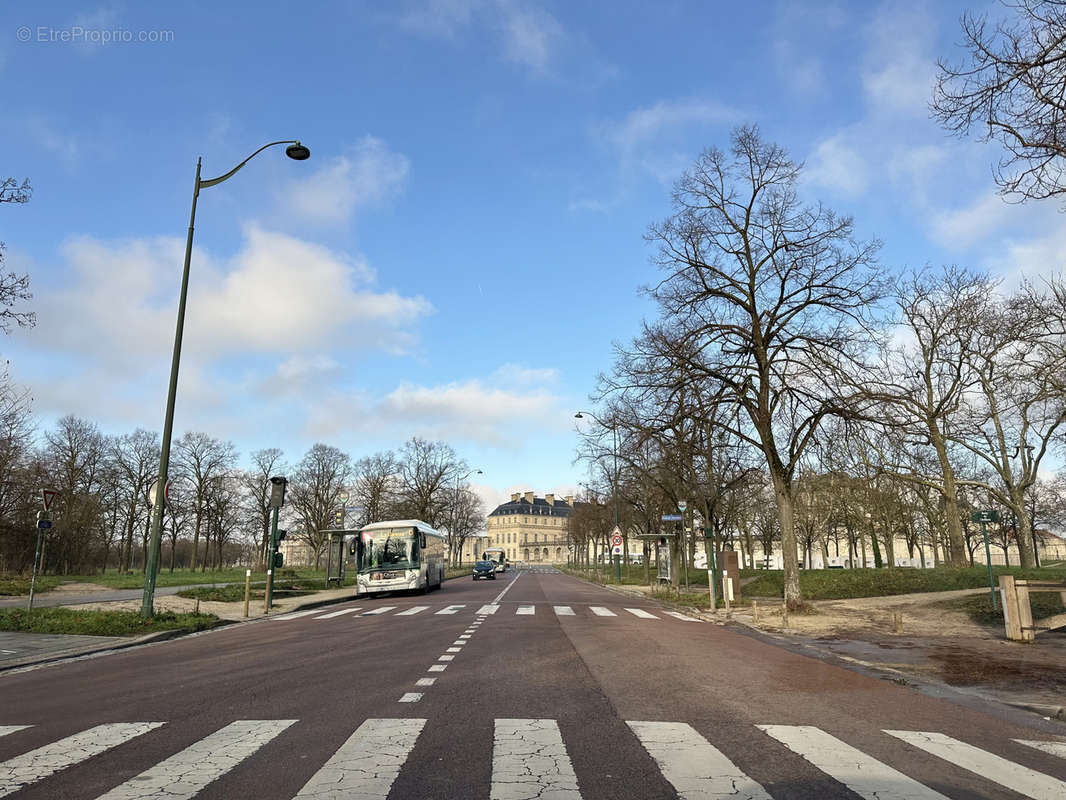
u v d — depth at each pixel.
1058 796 4.83
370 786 4.82
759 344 21.86
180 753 5.72
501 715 7.18
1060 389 25.59
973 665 11.43
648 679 9.67
